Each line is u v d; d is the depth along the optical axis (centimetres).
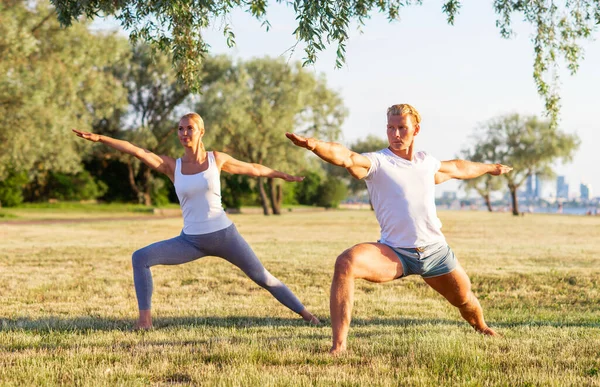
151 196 6391
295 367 450
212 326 681
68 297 916
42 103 2961
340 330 485
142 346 533
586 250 1845
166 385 403
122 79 5569
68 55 3041
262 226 3362
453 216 5988
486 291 1038
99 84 3466
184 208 646
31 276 1134
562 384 403
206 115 4941
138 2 855
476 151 7075
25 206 5344
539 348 519
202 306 848
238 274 1180
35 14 2922
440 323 707
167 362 465
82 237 2291
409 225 496
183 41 827
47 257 1475
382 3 914
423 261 505
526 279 1149
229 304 867
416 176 498
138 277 649
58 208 5438
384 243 506
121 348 525
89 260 1416
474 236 2684
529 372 432
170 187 6712
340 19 708
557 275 1195
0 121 2981
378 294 975
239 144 5188
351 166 477
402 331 632
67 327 666
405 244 499
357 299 919
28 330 638
